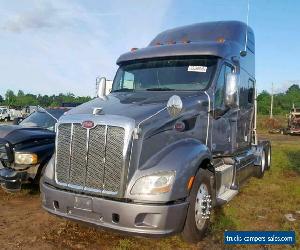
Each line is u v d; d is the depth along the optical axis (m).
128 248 5.00
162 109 5.16
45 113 8.91
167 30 8.32
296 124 34.34
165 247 5.07
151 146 4.81
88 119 4.82
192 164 4.90
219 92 6.36
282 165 12.25
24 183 6.91
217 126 6.43
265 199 7.62
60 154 5.05
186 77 6.33
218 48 6.46
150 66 6.71
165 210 4.49
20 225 5.84
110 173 4.64
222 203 5.98
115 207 4.52
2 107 50.38
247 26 8.31
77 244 5.14
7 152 6.92
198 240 5.21
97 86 6.97
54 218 6.14
